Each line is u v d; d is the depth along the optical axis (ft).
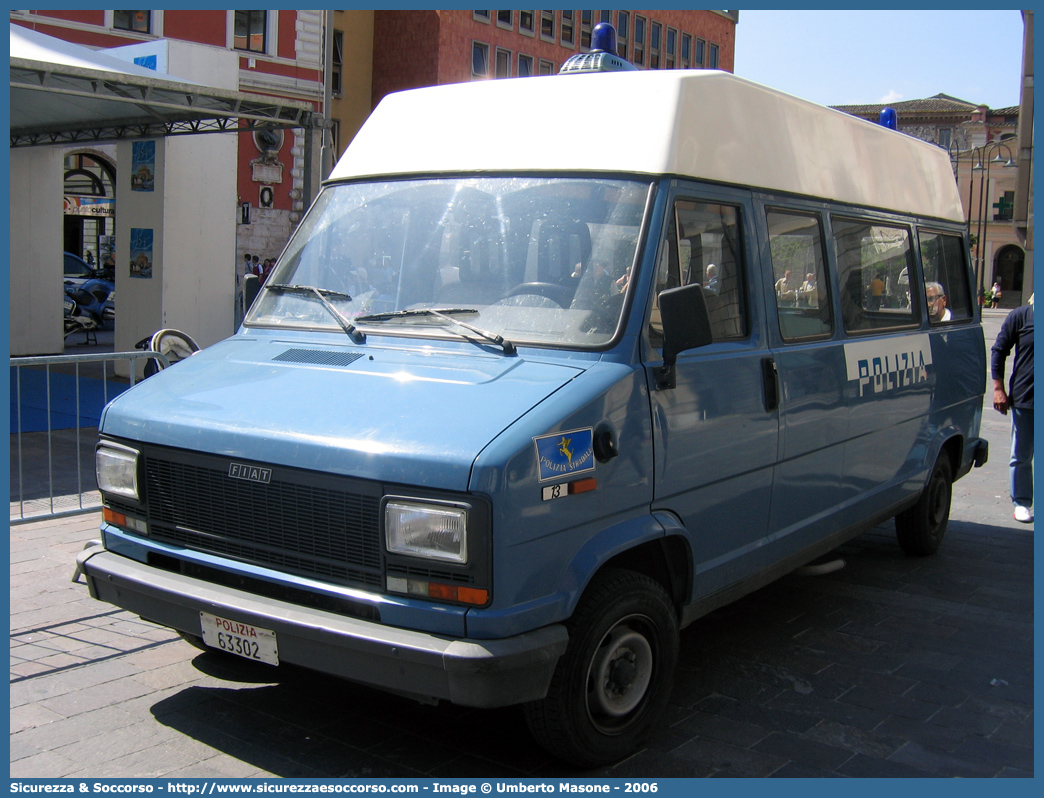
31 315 51.52
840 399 16.61
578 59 15.47
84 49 38.11
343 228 14.48
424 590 10.21
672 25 160.25
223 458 11.51
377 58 131.64
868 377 17.63
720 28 171.32
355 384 11.82
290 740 12.35
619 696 12.00
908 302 20.29
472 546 9.93
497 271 12.87
